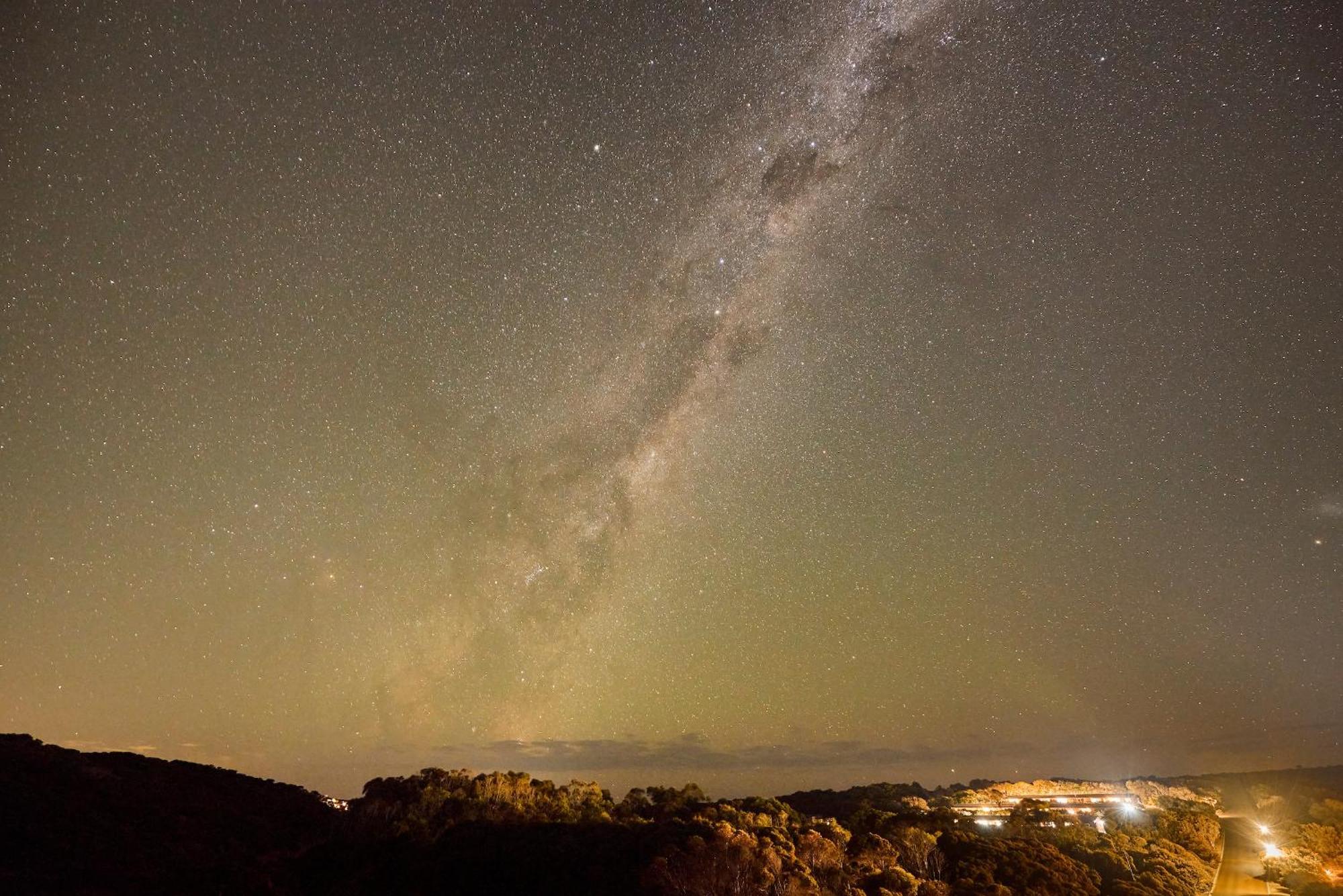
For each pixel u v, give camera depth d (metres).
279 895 29.73
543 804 40.31
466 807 38.19
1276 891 42.84
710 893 28.98
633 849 31.27
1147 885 37.88
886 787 70.69
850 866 34.97
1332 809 64.81
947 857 36.97
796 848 34.56
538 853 31.67
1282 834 58.47
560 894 28.91
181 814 35.06
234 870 30.56
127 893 26.33
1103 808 59.03
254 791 41.44
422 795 39.09
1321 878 44.12
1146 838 48.47
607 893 28.28
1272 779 81.69
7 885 24.50
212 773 42.97
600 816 39.09
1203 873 44.31
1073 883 35.19
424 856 32.94
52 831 29.28
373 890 30.77
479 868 31.52
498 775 42.12
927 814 47.59
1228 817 67.62
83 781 35.41
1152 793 71.06
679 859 30.03
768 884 29.84
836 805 60.62
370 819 36.66
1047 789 72.44
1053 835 45.47
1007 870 35.09
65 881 25.84
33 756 37.06
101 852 28.70
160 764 41.84
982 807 62.47
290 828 37.34
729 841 31.52
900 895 31.50
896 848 37.19
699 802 42.28
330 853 34.09
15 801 30.97
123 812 33.22
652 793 43.97
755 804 42.44
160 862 29.45
